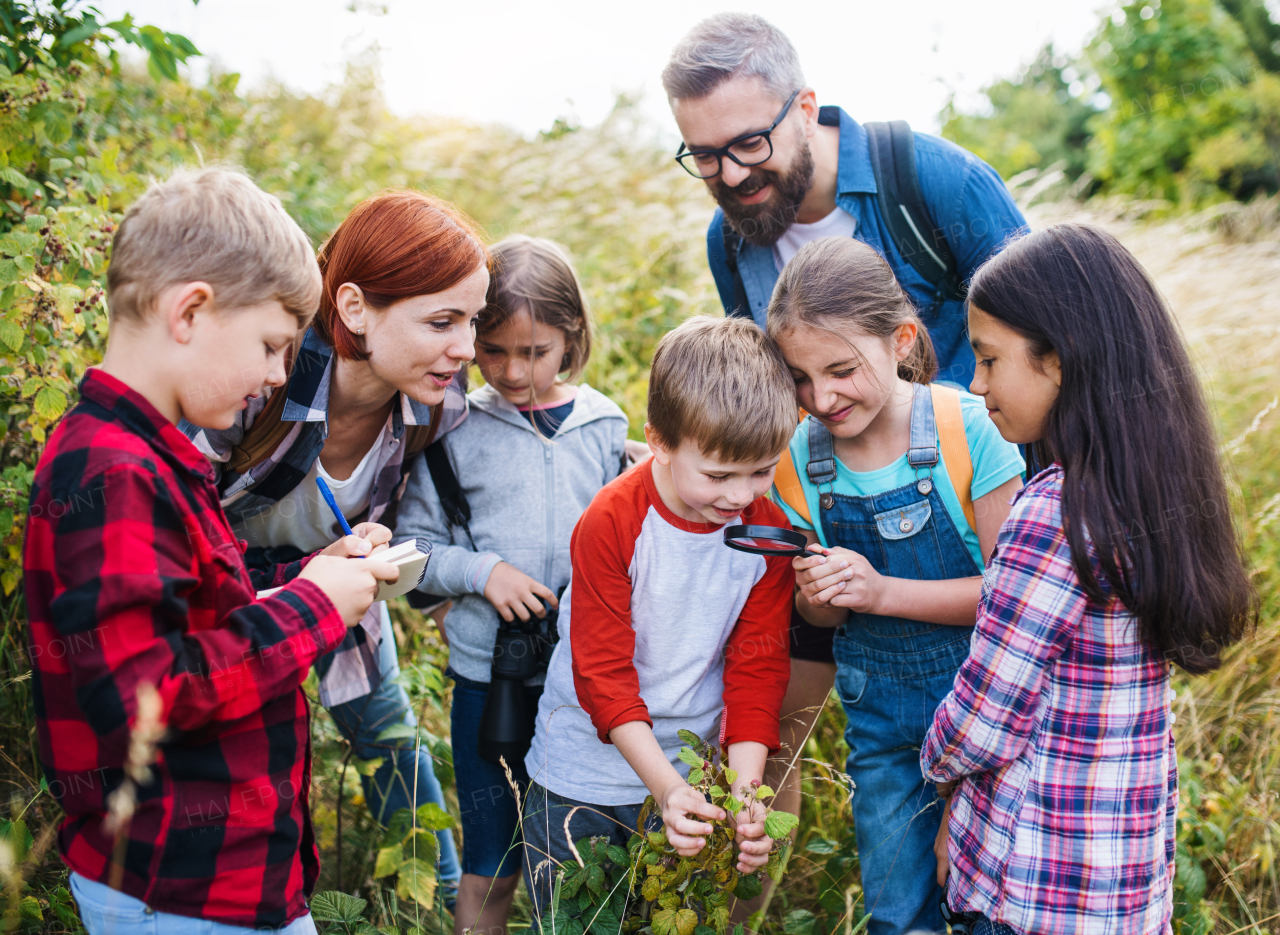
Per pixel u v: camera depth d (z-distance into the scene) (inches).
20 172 95.6
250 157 187.9
